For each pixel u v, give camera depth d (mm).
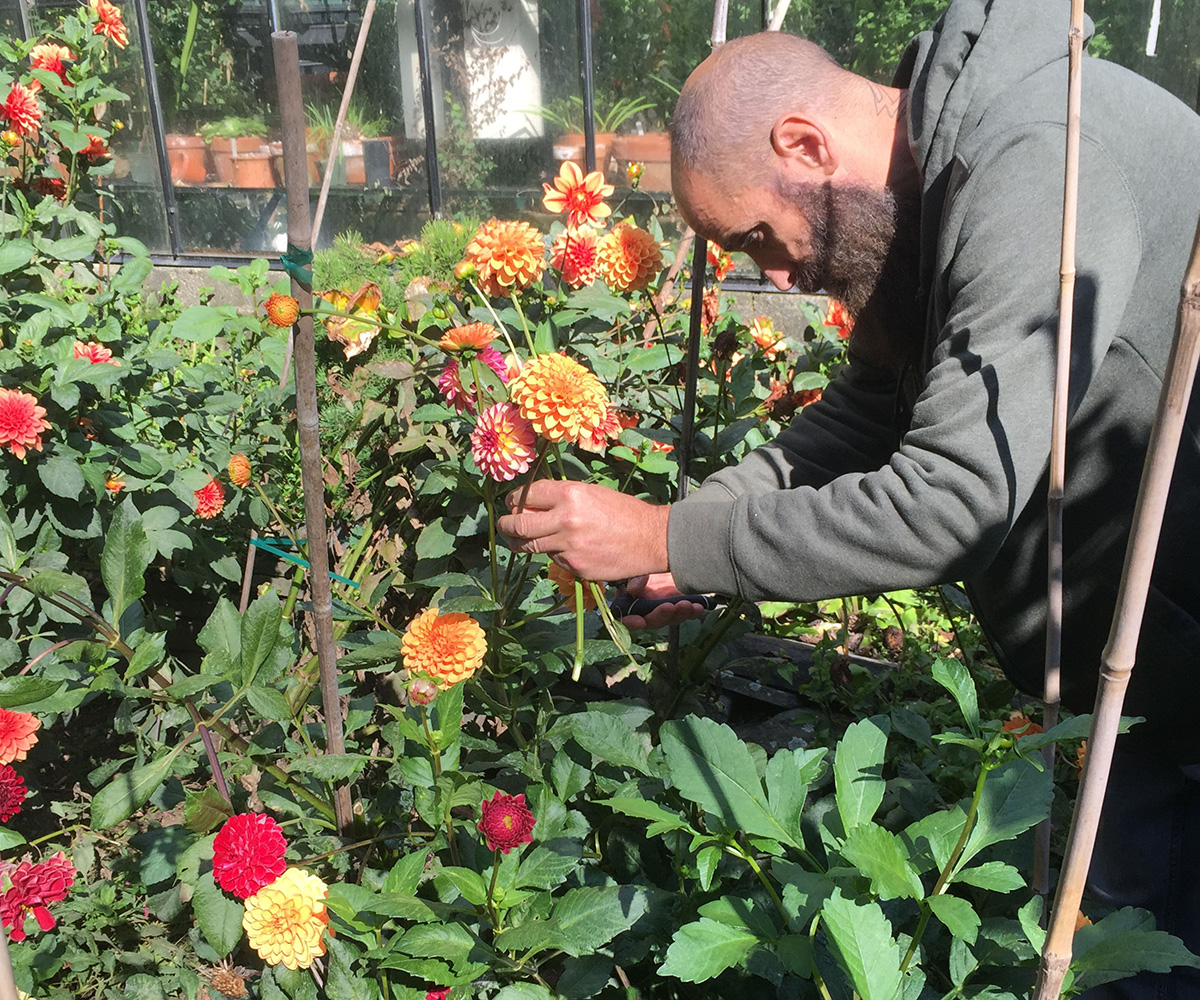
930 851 1146
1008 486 1142
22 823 2199
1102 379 1298
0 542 1495
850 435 1725
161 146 5402
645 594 1746
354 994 1236
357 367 2219
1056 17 1265
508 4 4727
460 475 1501
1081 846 864
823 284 1493
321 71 5156
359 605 1690
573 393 1220
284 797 1509
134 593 1336
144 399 2461
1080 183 1156
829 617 2676
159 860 1570
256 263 2912
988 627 1550
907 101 1407
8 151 2693
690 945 1060
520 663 1558
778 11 1477
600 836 1570
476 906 1278
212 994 1763
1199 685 1406
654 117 4613
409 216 5164
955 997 1122
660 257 1826
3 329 2279
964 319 1182
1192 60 3791
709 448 2061
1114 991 1473
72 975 1780
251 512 2242
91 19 2896
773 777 1177
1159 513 769
